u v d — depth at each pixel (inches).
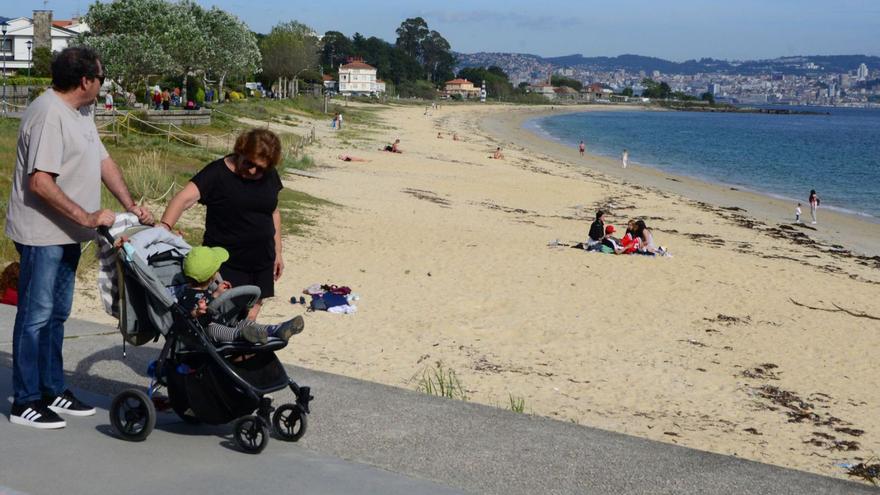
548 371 476.1
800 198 1720.0
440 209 1095.6
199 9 2647.6
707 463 199.9
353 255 734.5
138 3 2213.3
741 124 6643.7
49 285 199.9
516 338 537.3
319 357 457.4
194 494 170.4
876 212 1534.2
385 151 2020.2
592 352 520.7
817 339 598.2
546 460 197.8
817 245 1104.2
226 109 2488.9
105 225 193.2
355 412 226.4
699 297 697.0
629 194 1535.4
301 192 1056.2
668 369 499.5
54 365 210.4
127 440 198.2
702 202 1526.8
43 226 196.7
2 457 184.9
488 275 705.6
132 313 197.8
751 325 621.9
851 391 488.7
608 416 409.1
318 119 3125.0
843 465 374.0
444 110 6200.8
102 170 211.6
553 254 824.9
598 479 187.9
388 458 196.1
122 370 255.4
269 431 205.2
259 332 187.6
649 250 869.8
